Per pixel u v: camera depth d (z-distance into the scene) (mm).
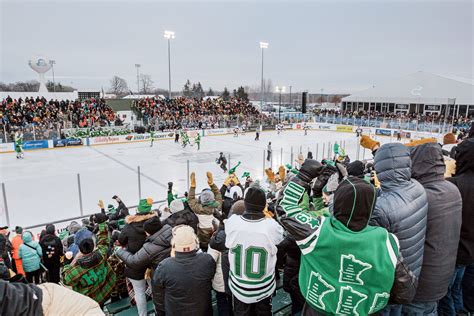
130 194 17719
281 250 3238
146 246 3643
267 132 46219
